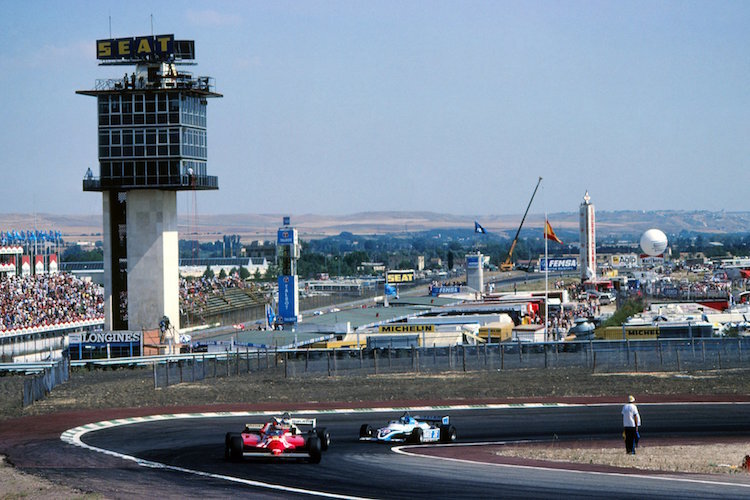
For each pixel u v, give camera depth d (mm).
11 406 87375
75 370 137500
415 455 55438
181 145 173625
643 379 108312
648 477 45625
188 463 51312
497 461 52625
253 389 102062
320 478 45625
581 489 41844
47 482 44344
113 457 54406
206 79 178375
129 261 175875
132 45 176625
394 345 156125
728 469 49594
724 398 93625
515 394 97312
